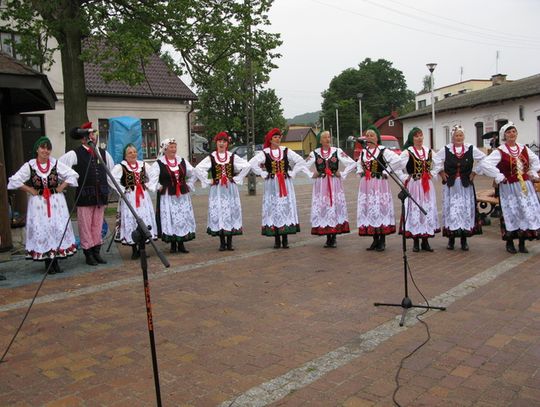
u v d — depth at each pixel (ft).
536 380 11.88
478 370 12.47
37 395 11.87
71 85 41.65
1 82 25.03
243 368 12.96
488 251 25.34
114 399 11.58
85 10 39.83
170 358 13.69
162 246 29.43
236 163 27.22
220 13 42.50
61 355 14.10
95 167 24.34
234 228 27.22
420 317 16.19
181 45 41.60
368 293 18.86
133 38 38.73
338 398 11.34
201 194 60.59
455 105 95.20
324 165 26.99
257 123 121.60
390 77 262.26
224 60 44.65
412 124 113.91
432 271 21.76
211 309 17.56
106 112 70.23
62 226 23.12
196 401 11.37
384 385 11.86
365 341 14.44
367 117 218.79
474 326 15.30
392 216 26.37
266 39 44.29
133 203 25.40
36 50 41.65
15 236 29.91
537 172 24.41
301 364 13.08
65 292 20.10
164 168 26.25
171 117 76.13
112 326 16.20
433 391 11.52
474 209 25.32
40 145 22.57
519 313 16.26
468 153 25.12
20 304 18.65
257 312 17.13
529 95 76.64
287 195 27.17
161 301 18.57
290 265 23.57
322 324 15.85
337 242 29.04
